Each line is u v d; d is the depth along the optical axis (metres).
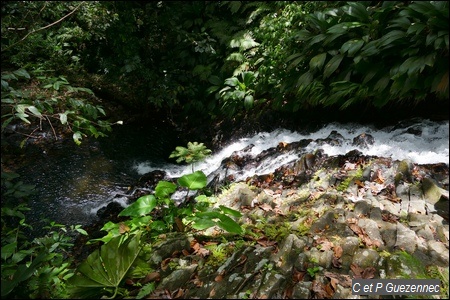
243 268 2.71
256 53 7.14
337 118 5.65
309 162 4.36
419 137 4.52
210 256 2.92
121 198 4.84
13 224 4.29
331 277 2.52
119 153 6.36
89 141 6.47
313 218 3.26
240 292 2.47
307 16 5.65
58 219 4.52
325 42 5.30
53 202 4.85
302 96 5.74
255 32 7.21
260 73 6.63
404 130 4.75
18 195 2.87
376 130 5.10
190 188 3.56
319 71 5.60
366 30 5.12
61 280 2.86
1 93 3.18
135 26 7.38
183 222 3.54
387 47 4.61
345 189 3.67
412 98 4.90
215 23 7.99
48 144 6.11
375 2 5.79
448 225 2.99
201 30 7.90
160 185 3.52
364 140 4.66
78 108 3.90
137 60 7.05
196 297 2.51
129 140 6.83
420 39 4.40
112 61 7.50
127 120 7.36
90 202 4.95
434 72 4.38
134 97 7.56
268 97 6.73
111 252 2.73
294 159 4.76
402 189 3.50
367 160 4.10
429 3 4.36
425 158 4.10
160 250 2.98
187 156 4.79
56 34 7.43
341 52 5.02
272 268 2.65
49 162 5.73
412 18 4.73
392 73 4.57
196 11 8.12
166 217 3.54
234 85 6.86
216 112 7.32
